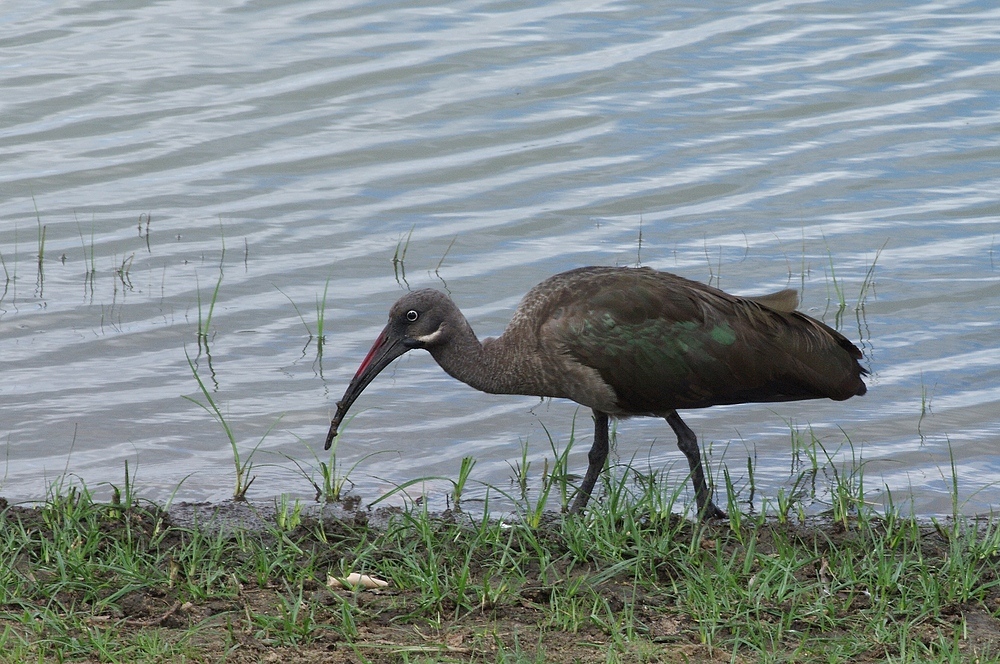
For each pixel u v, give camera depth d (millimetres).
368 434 13008
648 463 12508
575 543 9656
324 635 8227
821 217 17875
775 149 19797
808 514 11109
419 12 24578
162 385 13844
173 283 16094
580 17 24469
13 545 9414
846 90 21688
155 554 9500
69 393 13586
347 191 18484
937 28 24266
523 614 8602
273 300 15789
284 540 9758
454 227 17578
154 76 21625
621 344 11133
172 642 8023
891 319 15391
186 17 24234
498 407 13695
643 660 7934
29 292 15758
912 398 13734
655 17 24578
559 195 18484
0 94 20828
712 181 18828
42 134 19781
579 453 12656
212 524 10484
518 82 21750
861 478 11078
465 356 11492
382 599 8836
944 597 8891
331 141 19859
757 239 17312
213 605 8633
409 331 11523
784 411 13602
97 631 8047
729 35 23812
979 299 15789
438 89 21484
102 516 10141
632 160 19453
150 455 12422
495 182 18828
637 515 10531
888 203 18297
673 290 11320
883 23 24516
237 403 13547
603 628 8328
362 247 17047
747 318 11266
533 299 11523
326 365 14430
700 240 17281
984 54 23031
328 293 15945
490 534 9852
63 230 17328
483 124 20422
